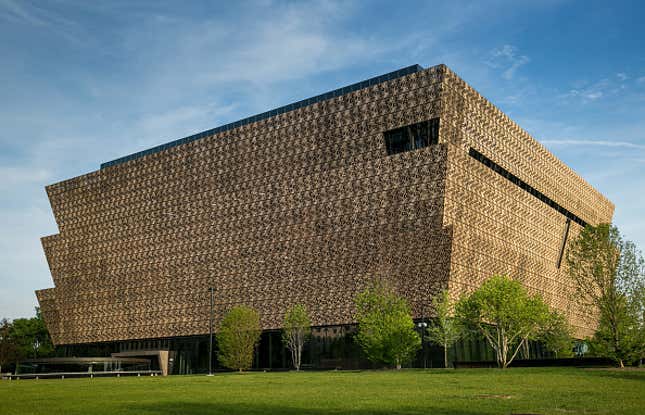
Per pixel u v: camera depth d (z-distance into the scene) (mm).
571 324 126188
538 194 118250
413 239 86812
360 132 95125
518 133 110062
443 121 87125
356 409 26391
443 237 83875
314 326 95938
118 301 129875
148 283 124688
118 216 133125
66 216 144000
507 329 69938
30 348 147625
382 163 91812
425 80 88500
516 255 104875
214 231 114625
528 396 31484
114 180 135250
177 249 120438
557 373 51969
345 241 94250
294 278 100000
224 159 115625
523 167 110875
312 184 100250
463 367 77375
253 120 115625
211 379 62812
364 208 92812
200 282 115062
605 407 25703
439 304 79062
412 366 83312
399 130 91125
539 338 94062
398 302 79062
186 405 29750
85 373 102250
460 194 88812
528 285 108750
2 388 50625
